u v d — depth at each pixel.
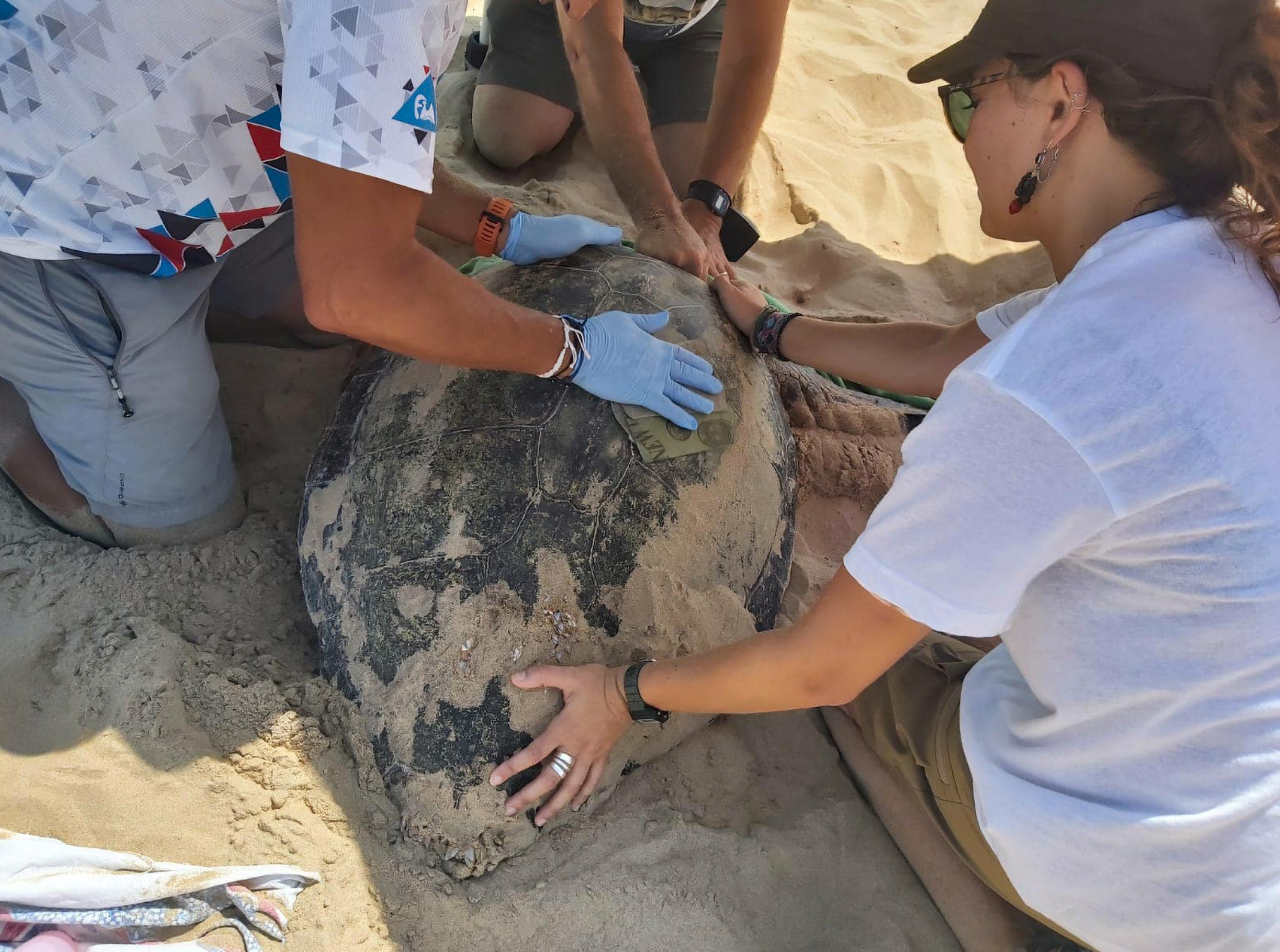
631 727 1.56
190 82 1.30
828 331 1.85
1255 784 1.01
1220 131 0.90
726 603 1.64
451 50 1.22
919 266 2.91
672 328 1.78
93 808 1.41
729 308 1.97
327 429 1.82
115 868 1.30
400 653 1.50
